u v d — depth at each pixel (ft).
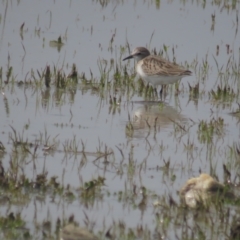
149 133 58.34
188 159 52.90
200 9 98.63
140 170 49.96
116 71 72.28
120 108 65.16
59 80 69.62
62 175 48.44
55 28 87.76
